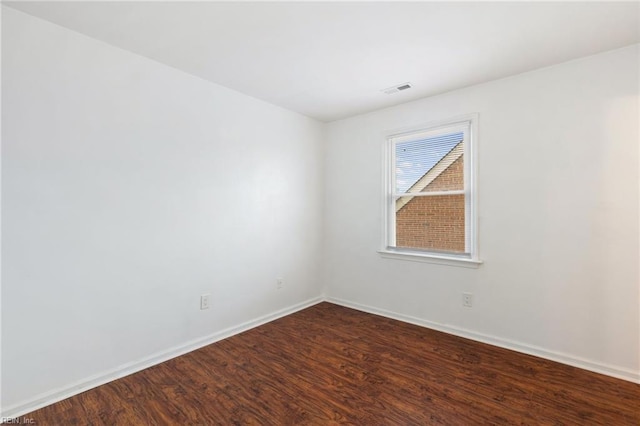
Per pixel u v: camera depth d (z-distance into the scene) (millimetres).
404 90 2969
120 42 2143
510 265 2672
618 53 2205
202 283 2752
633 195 2172
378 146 3543
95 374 2125
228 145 2945
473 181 2852
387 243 3508
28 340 1857
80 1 1704
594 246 2311
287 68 2521
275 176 3416
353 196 3773
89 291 2098
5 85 1767
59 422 1765
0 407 1770
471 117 2863
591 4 1712
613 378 2203
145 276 2379
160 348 2471
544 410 1863
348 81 2771
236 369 2346
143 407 1898
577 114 2363
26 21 1828
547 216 2498
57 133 1949
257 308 3240
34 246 1874
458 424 1754
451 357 2521
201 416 1821
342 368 2357
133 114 2295
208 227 2795
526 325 2600
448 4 1722
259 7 1756
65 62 1975
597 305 2301
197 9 1778
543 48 2195
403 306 3350
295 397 2002
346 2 1709
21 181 1823
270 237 3371
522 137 2600
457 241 3041
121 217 2244
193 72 2604
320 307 3818
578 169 2365
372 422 1774
